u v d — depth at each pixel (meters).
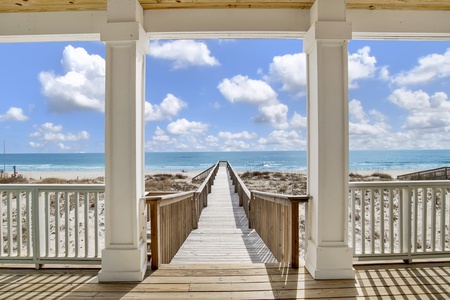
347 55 2.78
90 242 5.51
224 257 3.75
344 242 2.75
